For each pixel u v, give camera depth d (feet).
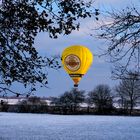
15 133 102.78
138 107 272.51
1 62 29.32
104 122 169.07
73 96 292.20
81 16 29.68
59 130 118.21
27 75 29.94
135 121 180.45
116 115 264.93
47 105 284.61
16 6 28.78
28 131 110.42
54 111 279.49
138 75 33.58
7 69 29.50
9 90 29.66
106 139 94.99
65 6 29.25
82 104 292.40
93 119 196.65
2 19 28.94
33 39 29.89
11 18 28.94
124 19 32.68
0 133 101.71
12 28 29.25
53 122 160.97
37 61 30.17
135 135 105.81
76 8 29.43
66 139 92.58
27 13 28.96
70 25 29.71
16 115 226.99
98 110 279.28
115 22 32.94
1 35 29.25
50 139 91.30
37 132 108.06
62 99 291.99
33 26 29.25
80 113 276.41
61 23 29.66
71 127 133.69
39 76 30.12
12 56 29.63
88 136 101.14
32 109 280.31
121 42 33.12
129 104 272.72
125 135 105.60
